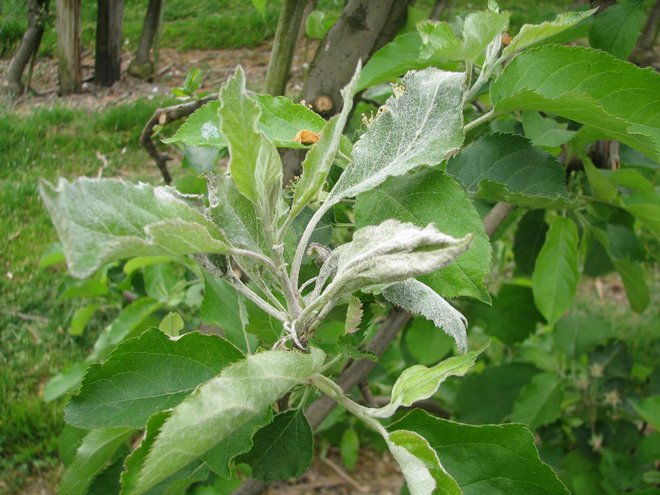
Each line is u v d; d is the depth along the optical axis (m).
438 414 0.88
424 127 0.29
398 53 0.46
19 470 1.01
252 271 0.27
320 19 0.69
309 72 0.52
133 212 0.22
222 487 0.61
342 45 0.50
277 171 0.25
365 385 0.49
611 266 0.73
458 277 0.29
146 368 0.29
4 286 1.28
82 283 0.93
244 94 0.23
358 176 0.29
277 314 0.28
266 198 0.26
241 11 1.82
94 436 0.35
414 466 0.24
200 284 0.84
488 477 0.30
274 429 0.33
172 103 1.50
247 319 0.40
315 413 0.45
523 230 0.69
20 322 1.23
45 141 1.38
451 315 0.28
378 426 0.26
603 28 0.51
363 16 0.50
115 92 1.56
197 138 0.35
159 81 1.64
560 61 0.36
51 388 0.89
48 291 1.29
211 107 0.35
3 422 1.06
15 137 1.36
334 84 0.51
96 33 1.56
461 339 0.28
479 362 1.00
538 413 0.78
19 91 1.49
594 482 0.80
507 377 0.84
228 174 0.29
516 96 0.34
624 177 0.53
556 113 0.36
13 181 1.33
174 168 1.39
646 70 0.35
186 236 0.22
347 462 1.09
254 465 0.33
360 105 0.69
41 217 1.35
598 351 0.83
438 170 0.31
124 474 0.22
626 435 0.82
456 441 0.30
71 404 0.29
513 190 0.42
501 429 0.30
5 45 1.46
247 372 0.23
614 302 1.44
